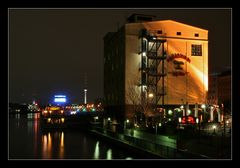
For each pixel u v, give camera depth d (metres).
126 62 65.44
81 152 43.94
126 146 40.12
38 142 56.06
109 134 53.16
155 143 33.31
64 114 96.69
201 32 69.19
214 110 62.06
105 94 81.00
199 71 68.38
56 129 82.81
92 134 66.69
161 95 64.06
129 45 65.88
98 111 94.94
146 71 64.38
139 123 58.66
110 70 76.88
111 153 42.41
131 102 64.50
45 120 90.06
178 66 67.19
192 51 68.44
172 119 56.97
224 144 27.09
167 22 67.75
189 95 67.12
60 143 54.12
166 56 66.62
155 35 66.50
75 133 72.69
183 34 68.12
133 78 65.44
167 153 29.89
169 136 35.59
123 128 55.53
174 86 66.56
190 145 29.06
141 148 35.94
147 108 60.41
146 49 65.25
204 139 31.03
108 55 79.00
